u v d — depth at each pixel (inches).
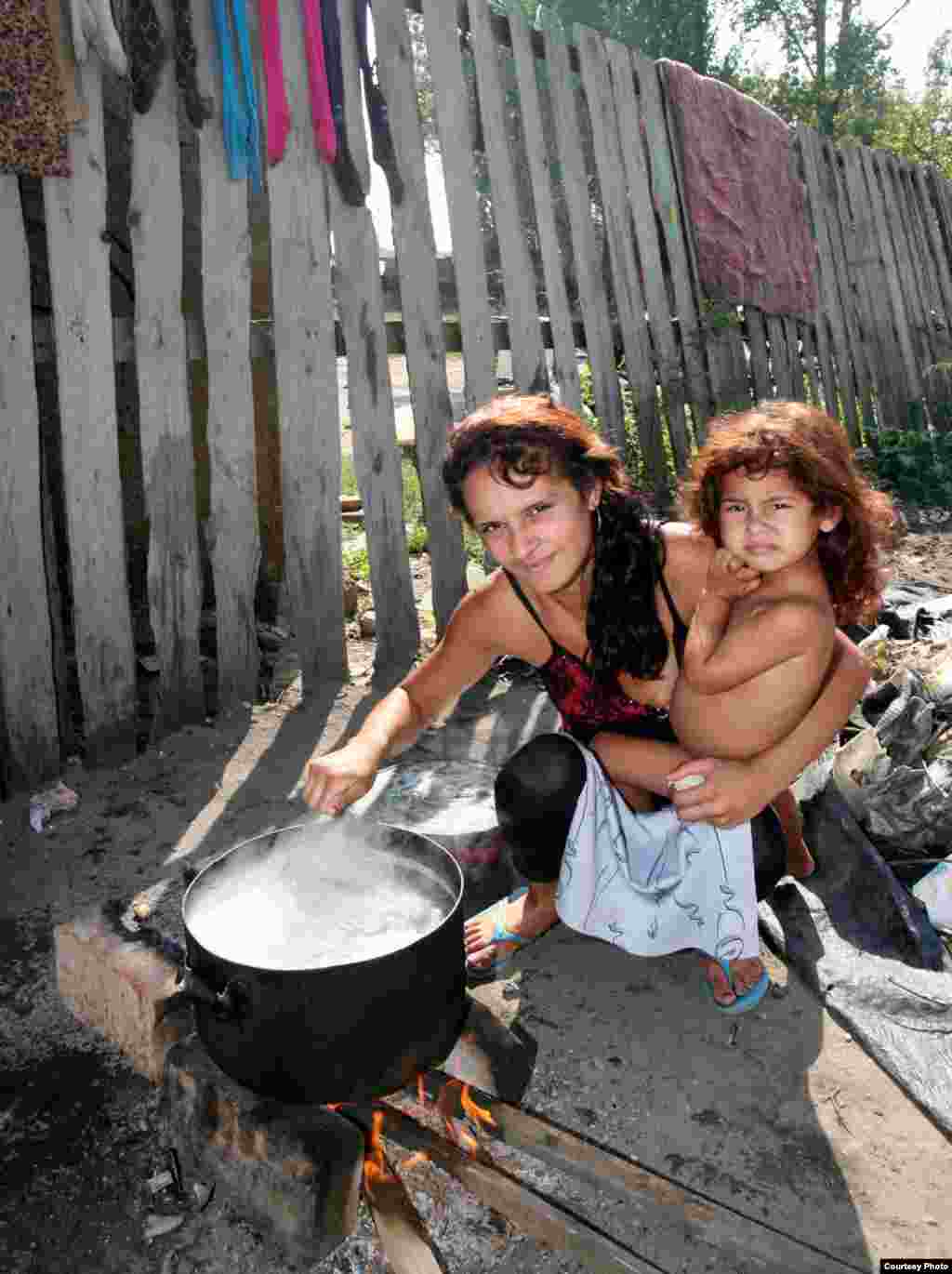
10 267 130.6
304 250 159.2
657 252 237.6
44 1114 83.0
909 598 181.6
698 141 245.6
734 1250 61.4
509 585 86.3
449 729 150.2
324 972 62.0
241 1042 64.9
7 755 135.9
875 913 101.8
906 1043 87.6
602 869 85.8
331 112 159.2
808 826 112.3
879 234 336.5
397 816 110.9
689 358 248.4
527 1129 68.0
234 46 147.9
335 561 167.6
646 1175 64.8
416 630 178.9
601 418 222.4
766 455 73.9
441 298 201.5
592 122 221.5
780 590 76.4
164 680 150.4
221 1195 73.6
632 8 677.9
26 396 133.2
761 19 863.7
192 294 175.8
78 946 85.7
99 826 127.6
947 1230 71.5
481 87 190.5
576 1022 92.4
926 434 320.5
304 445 162.2
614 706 88.6
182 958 81.8
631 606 79.2
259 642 182.4
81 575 139.9
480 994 96.4
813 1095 83.7
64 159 131.3
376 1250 69.9
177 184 144.5
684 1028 91.4
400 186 171.0
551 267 207.8
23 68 126.3
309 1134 65.1
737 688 76.4
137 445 176.1
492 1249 70.3
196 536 151.7
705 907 84.7
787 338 288.4
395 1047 65.0
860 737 119.6
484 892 106.8
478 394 187.6
